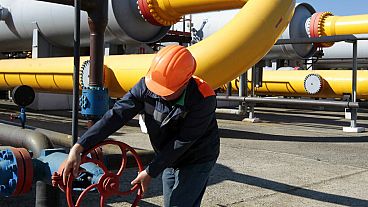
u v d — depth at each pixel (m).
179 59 2.25
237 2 7.75
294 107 18.16
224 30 6.30
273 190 4.56
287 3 6.34
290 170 5.50
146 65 7.36
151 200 4.07
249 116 11.62
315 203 4.16
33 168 2.65
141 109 2.44
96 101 3.29
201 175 2.50
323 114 14.85
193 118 2.28
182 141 2.28
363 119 13.28
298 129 9.96
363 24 12.58
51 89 9.53
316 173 5.38
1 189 2.63
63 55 11.34
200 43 6.44
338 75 12.11
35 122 9.77
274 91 13.51
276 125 10.73
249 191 4.50
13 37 11.57
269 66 14.77
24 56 13.85
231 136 8.46
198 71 6.20
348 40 9.45
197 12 8.58
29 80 9.74
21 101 3.41
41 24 10.66
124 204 3.91
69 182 2.26
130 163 3.32
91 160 2.35
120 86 7.77
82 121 9.78
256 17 6.16
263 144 7.56
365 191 4.61
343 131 9.77
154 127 2.39
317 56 14.19
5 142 3.60
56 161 2.63
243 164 5.79
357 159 6.32
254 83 11.17
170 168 2.59
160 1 8.65
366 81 11.61
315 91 12.09
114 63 7.84
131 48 9.99
